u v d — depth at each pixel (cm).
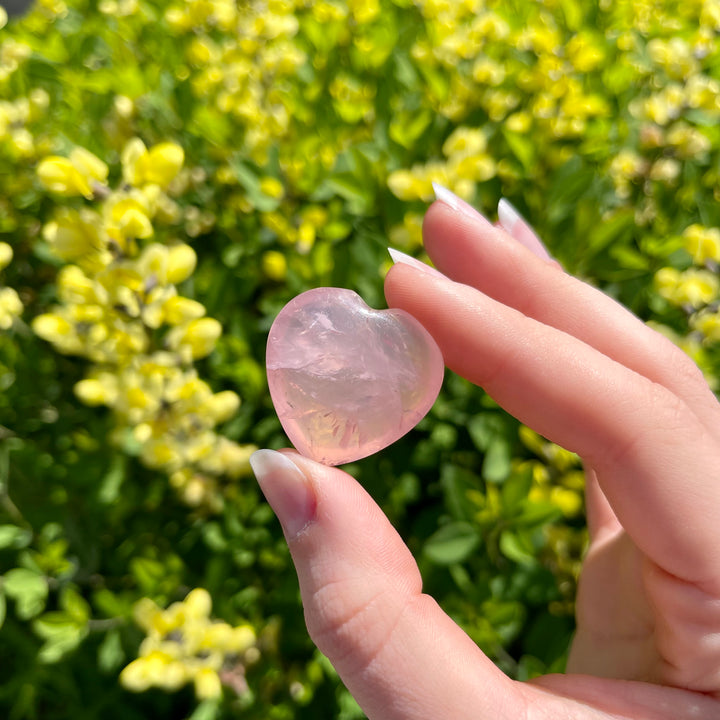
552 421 12
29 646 20
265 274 21
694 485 11
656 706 12
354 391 11
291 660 19
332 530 11
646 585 12
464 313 13
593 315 14
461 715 11
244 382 20
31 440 21
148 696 21
